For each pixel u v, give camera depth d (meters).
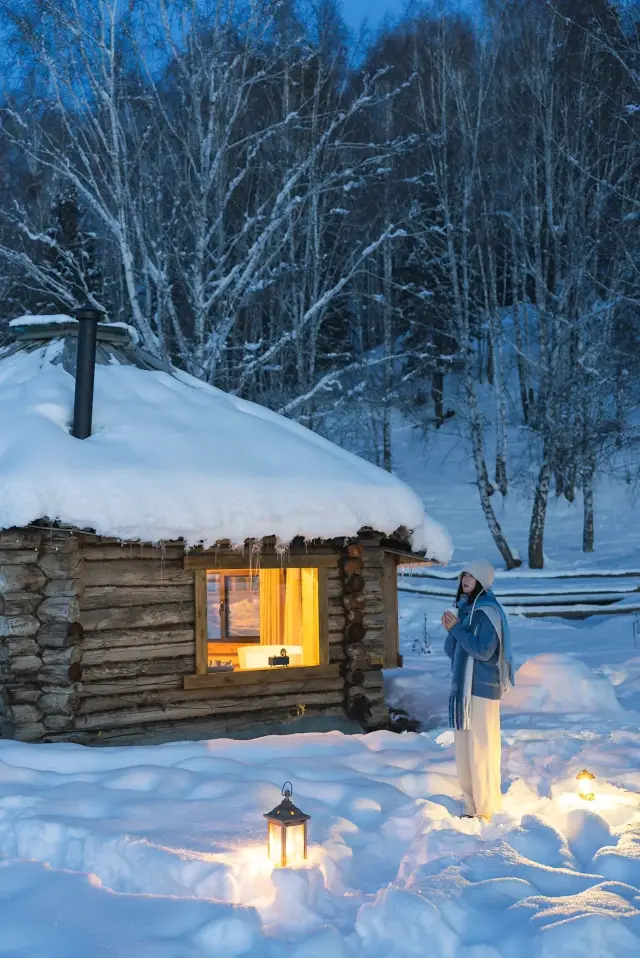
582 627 15.99
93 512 7.72
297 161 20.17
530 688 9.77
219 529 8.19
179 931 3.91
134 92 18.83
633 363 24.16
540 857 4.75
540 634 15.43
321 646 9.04
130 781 6.19
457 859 4.52
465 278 23.55
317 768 6.59
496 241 26.86
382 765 6.78
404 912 3.77
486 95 24.62
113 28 16.47
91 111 16.95
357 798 5.74
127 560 8.20
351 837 5.11
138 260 20.55
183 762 6.72
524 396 29.64
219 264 17.50
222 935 3.79
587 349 23.34
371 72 25.83
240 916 3.92
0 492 7.64
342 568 9.17
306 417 19.45
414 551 9.47
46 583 7.88
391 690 11.15
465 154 23.52
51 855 4.98
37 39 16.30
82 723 7.89
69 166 17.25
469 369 22.86
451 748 7.52
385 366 26.44
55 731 7.83
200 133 17.27
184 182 17.69
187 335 21.09
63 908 4.14
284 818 4.44
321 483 8.73
